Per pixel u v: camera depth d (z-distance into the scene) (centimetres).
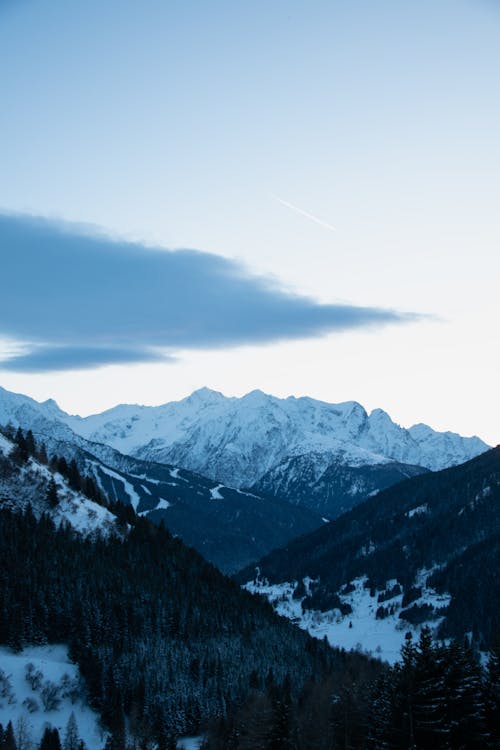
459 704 11169
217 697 18875
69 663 19938
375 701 12556
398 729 11169
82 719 18275
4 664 19212
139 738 17375
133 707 18038
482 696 11525
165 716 18175
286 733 14262
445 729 10931
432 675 11338
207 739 16738
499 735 11331
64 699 18600
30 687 18675
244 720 15825
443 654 11625
